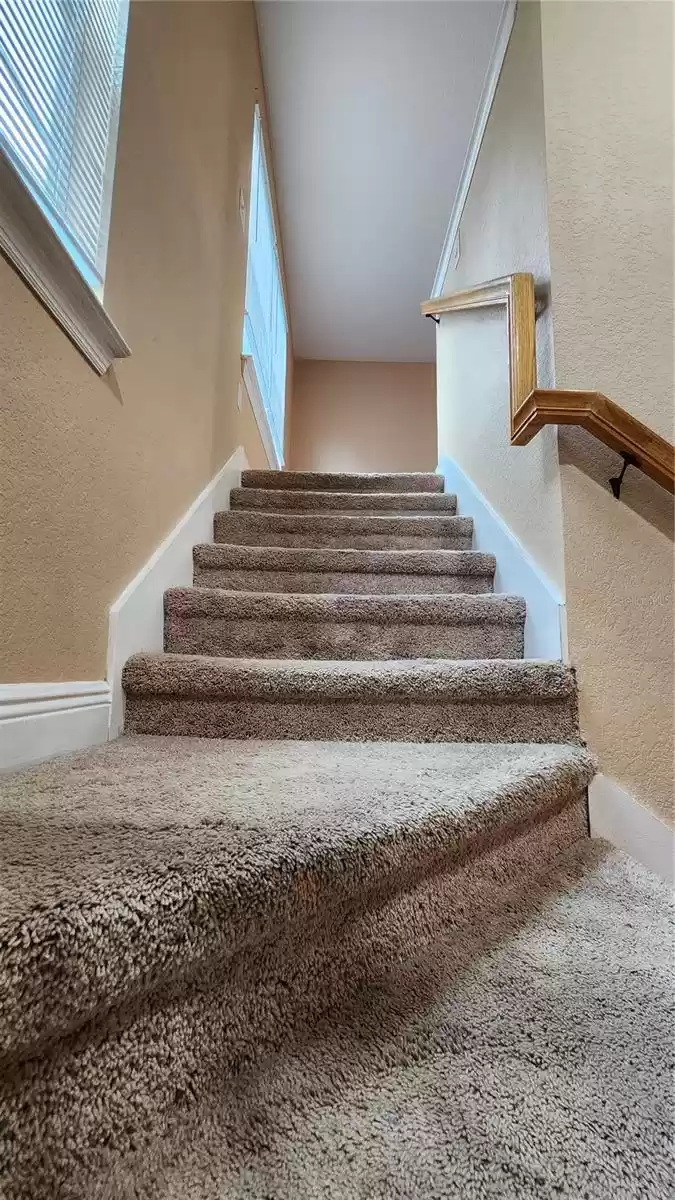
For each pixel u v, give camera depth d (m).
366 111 2.99
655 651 1.27
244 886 0.51
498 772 0.96
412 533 2.22
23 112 0.83
